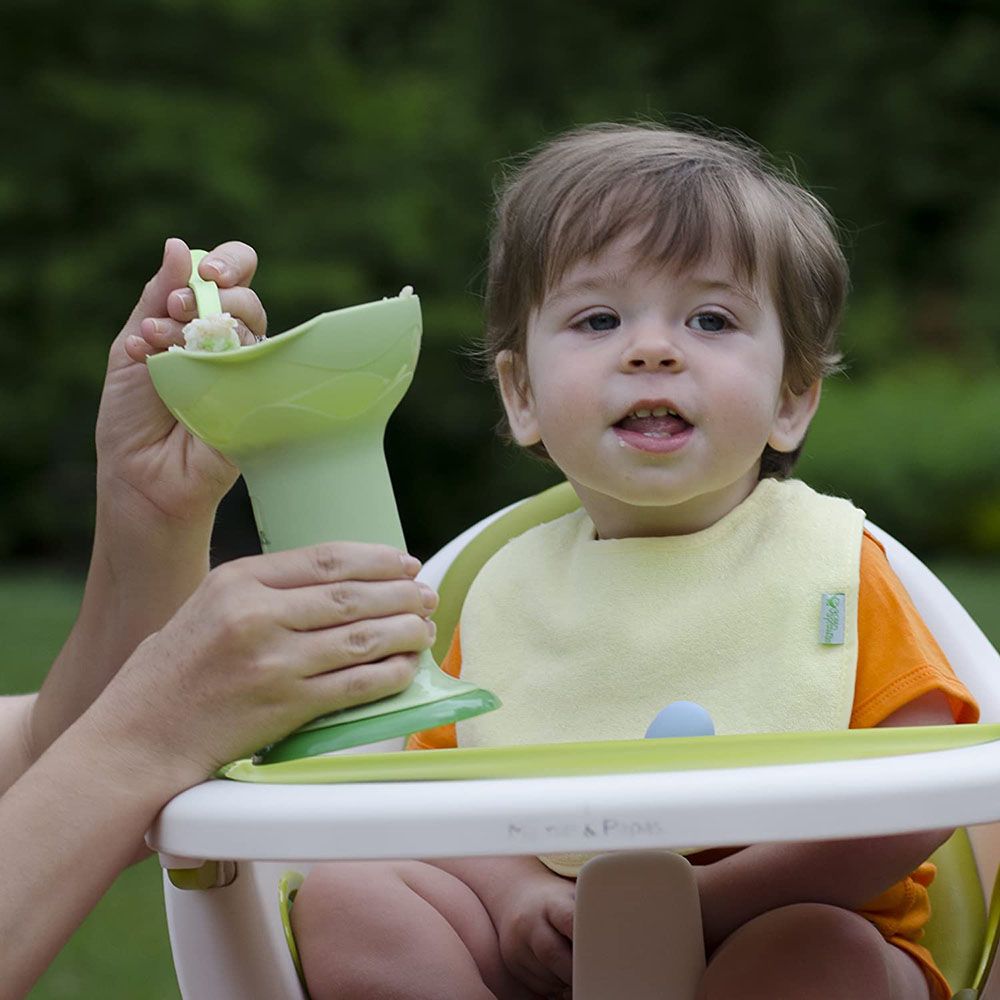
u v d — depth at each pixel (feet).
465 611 7.36
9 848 5.01
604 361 6.59
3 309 38.17
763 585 6.67
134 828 5.02
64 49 39.24
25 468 39.27
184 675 5.03
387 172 38.81
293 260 37.35
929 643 6.50
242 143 37.81
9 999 4.97
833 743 4.81
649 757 4.71
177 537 6.75
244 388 5.07
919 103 46.85
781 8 47.98
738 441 6.55
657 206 6.70
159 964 11.61
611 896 5.40
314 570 5.07
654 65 47.70
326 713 5.11
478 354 9.02
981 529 37.73
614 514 7.11
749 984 5.60
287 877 6.65
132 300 38.06
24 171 37.60
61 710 7.23
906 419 39.55
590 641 6.86
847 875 6.05
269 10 39.24
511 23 45.80
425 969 6.12
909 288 47.21
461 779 4.70
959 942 6.63
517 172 8.00
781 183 7.37
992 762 4.58
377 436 5.36
